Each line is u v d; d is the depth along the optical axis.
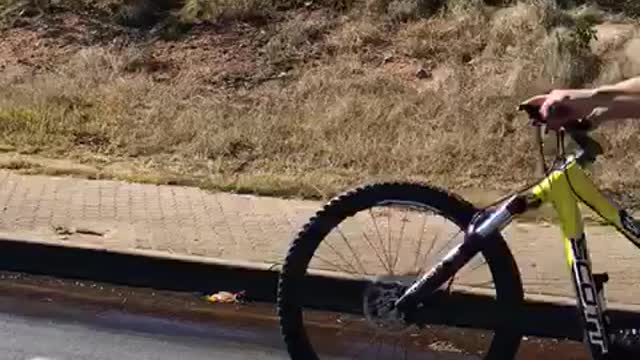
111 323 5.44
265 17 12.06
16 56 11.52
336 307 5.60
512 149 8.55
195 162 8.55
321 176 8.12
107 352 5.01
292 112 9.65
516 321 4.20
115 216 6.91
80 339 5.18
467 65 10.58
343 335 5.25
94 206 7.14
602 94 3.77
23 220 6.71
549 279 5.84
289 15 12.09
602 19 11.77
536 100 3.91
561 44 10.23
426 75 10.52
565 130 3.91
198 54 11.31
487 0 12.16
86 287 6.02
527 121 8.83
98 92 10.23
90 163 8.45
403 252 5.71
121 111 9.75
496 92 9.71
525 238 6.65
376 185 4.15
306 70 10.79
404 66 10.73
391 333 4.48
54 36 11.96
